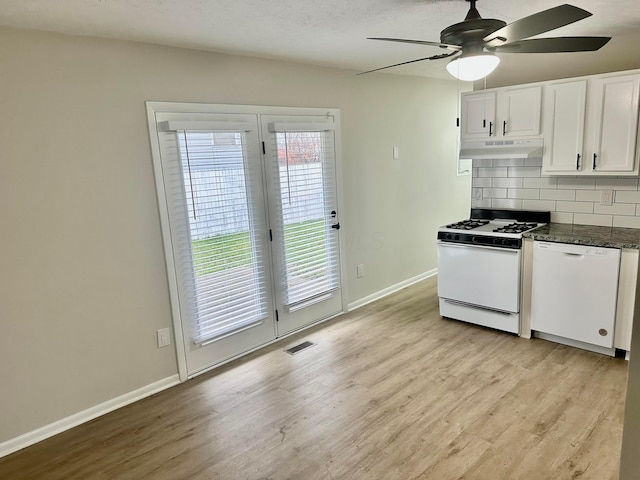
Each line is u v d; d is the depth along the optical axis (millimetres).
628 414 1001
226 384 3186
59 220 2613
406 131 4938
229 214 3396
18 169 2445
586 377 3021
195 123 3066
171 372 3221
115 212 2828
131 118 2836
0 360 2484
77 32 2535
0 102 2355
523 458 2279
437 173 5473
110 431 2701
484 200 4371
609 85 3234
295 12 2430
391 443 2449
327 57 3607
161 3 2168
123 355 2967
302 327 4109
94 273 2783
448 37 2156
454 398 2852
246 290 3586
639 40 3297
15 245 2475
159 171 2980
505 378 3062
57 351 2686
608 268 3137
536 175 3984
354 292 4598
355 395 2953
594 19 2889
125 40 2756
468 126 3994
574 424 2531
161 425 2736
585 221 3770
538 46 2252
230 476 2270
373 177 4621
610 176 3561
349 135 4293
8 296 2479
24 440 2605
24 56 2410
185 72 3064
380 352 3562
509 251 3568
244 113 3414
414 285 5289
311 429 2613
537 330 3605
